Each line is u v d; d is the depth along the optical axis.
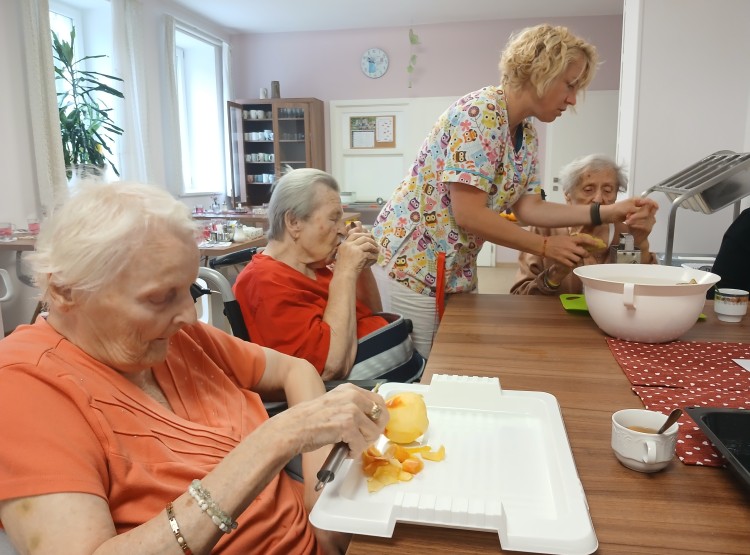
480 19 6.23
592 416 0.85
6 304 3.53
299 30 6.67
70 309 0.68
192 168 6.72
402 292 1.80
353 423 0.67
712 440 0.67
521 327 1.37
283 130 6.62
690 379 0.99
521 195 1.81
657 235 2.89
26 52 3.73
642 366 1.06
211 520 0.58
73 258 0.64
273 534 0.80
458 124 1.56
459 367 1.07
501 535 0.54
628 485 0.66
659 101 2.77
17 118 3.78
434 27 6.39
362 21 6.26
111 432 0.66
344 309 1.37
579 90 1.59
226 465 0.61
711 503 0.62
